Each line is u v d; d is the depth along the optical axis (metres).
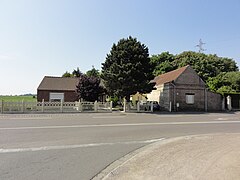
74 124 15.95
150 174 6.02
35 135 11.49
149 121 18.72
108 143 10.09
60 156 7.85
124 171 6.28
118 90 32.72
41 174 6.06
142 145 9.82
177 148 9.03
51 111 28.59
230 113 30.78
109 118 21.08
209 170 6.32
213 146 9.37
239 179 5.68
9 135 11.39
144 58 33.59
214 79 49.81
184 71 36.62
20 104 27.61
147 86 32.88
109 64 34.88
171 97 35.38
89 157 7.82
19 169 6.43
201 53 66.56
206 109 36.84
